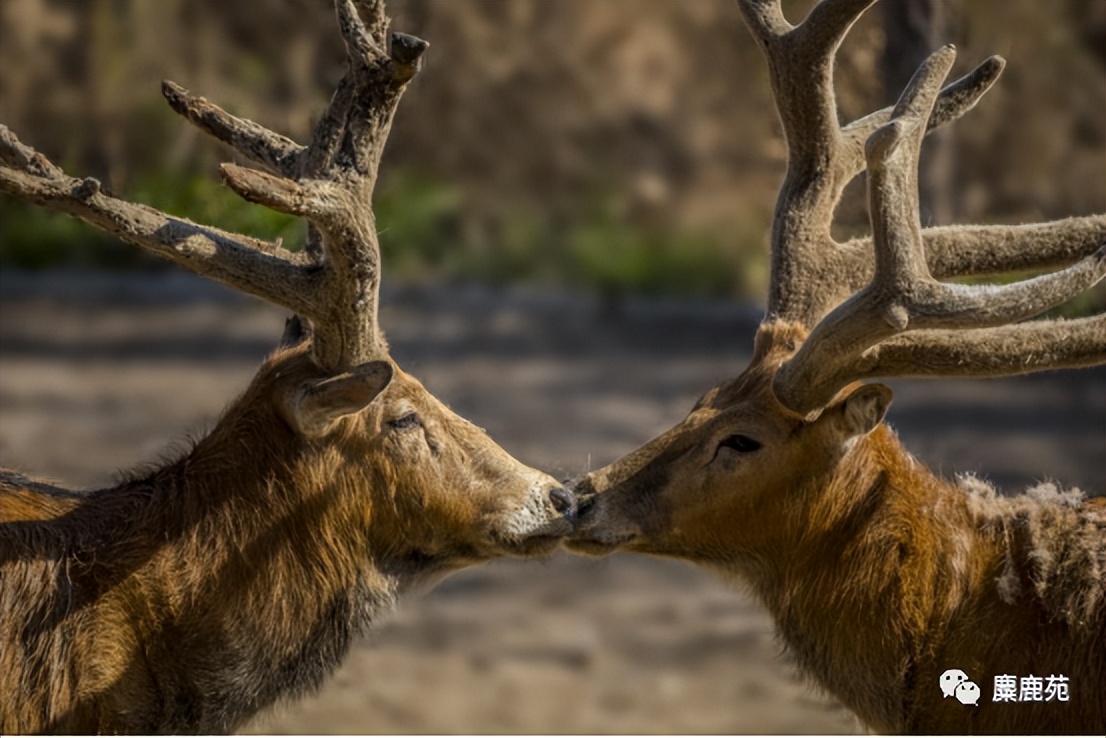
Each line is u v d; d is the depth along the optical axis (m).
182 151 18.55
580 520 9.05
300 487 8.71
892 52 16.38
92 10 23.80
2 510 8.49
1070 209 22.89
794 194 9.55
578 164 33.31
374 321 8.60
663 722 12.59
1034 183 23.03
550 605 16.00
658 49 34.25
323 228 8.15
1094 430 20.44
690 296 30.61
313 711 12.69
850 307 8.32
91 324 27.30
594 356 26.08
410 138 30.41
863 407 8.52
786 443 8.80
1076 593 8.44
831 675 8.93
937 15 16.42
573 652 14.48
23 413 21.12
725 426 8.88
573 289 31.23
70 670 8.23
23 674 8.16
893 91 16.38
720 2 33.69
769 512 8.88
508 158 33.16
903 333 8.52
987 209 22.67
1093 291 14.23
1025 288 8.13
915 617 8.67
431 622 15.34
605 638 14.90
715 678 13.77
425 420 8.90
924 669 8.65
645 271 30.80
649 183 32.97
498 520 8.90
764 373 9.02
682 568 17.47
